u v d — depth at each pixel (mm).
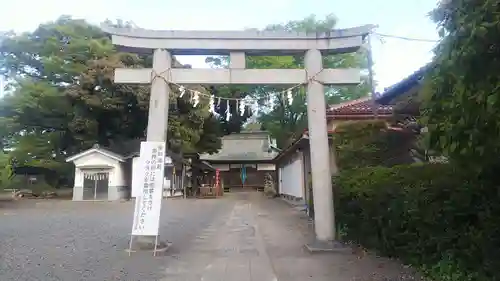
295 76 9094
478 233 4641
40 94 26422
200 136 33688
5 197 28266
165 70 8969
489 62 3244
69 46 28188
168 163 29109
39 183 32062
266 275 6418
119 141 33219
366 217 8031
